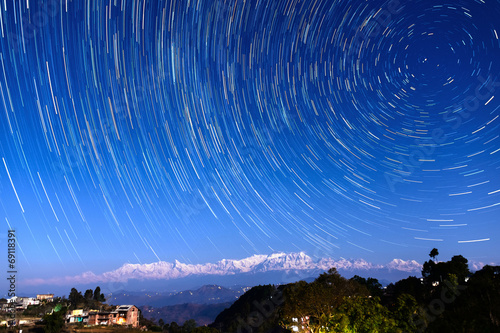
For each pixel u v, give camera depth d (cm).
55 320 7562
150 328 10188
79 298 12212
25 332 7412
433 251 9000
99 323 9281
